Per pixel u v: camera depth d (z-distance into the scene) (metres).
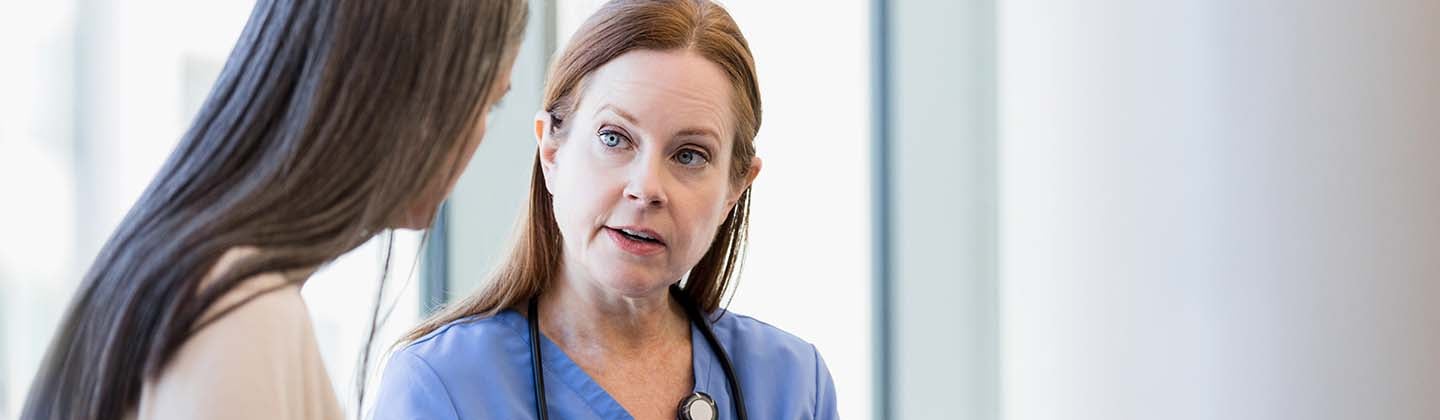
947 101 2.40
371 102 0.74
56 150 1.51
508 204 1.87
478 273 1.85
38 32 1.49
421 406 1.14
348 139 0.74
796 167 2.25
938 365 2.43
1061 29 2.40
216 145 0.75
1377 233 2.37
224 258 0.71
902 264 2.38
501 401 1.16
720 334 1.32
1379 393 2.37
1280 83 2.34
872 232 2.36
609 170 1.12
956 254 2.42
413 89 0.75
